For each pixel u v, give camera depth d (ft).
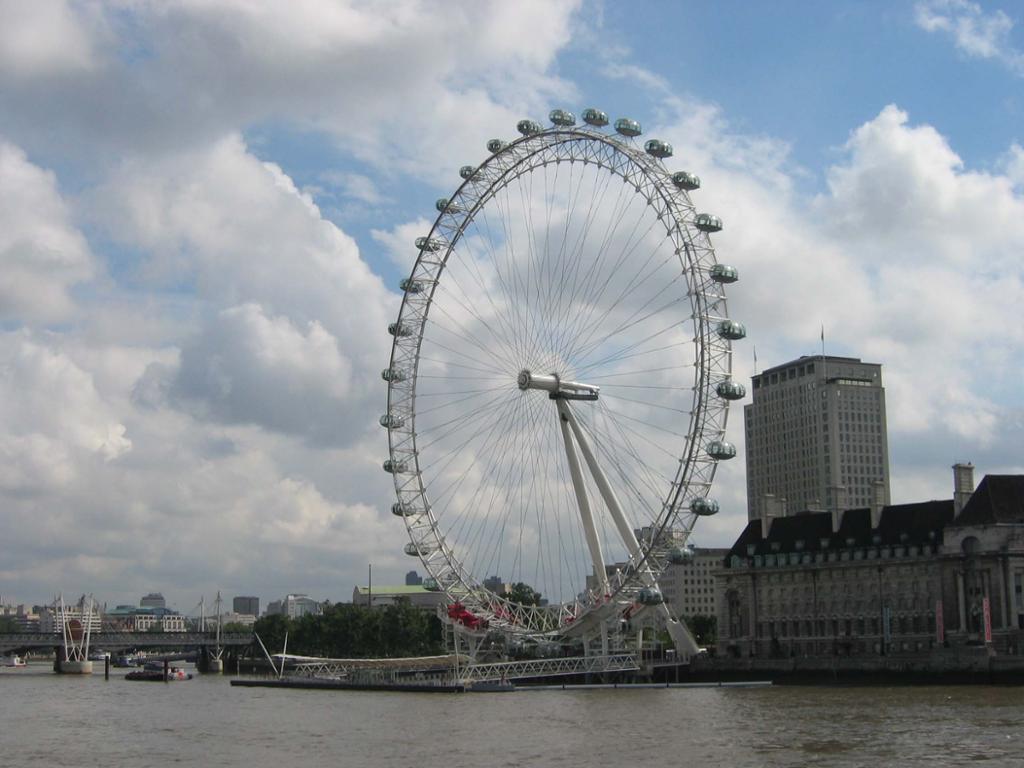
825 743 397.60
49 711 599.98
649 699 597.93
